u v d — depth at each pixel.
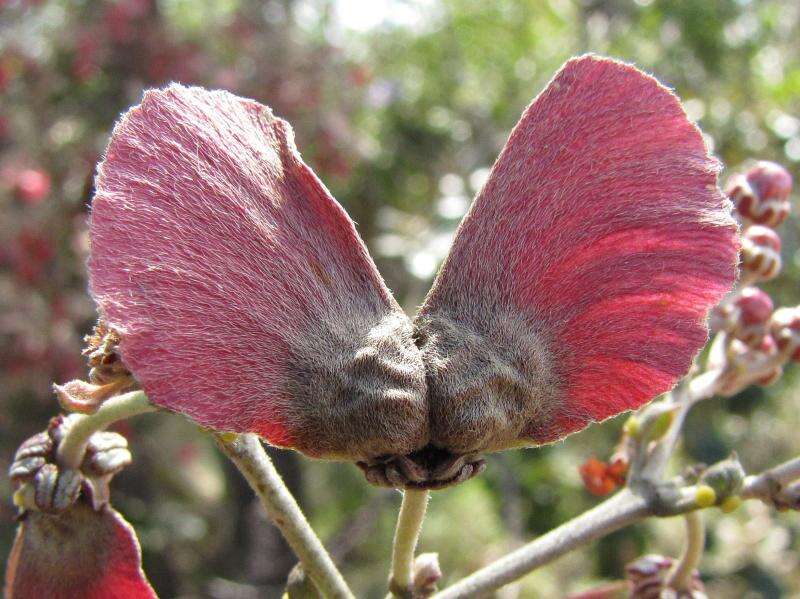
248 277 0.05
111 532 0.07
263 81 0.30
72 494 0.07
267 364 0.05
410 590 0.07
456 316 0.06
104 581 0.07
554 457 0.26
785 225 0.23
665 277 0.06
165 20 0.30
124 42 0.28
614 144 0.06
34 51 0.29
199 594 0.30
